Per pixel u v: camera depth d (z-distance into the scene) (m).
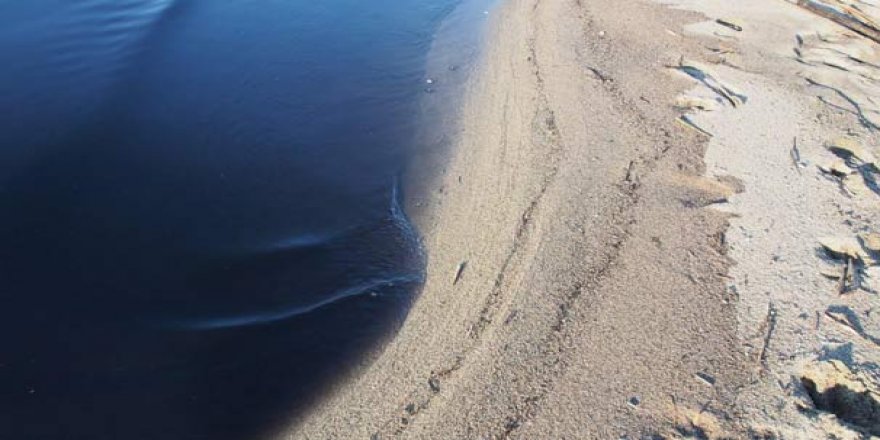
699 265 6.66
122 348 6.66
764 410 5.29
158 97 10.30
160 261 7.62
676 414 5.34
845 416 5.32
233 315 7.00
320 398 6.19
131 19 12.39
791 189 7.56
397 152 9.34
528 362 5.91
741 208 7.32
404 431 5.57
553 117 9.23
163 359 6.55
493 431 5.40
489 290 6.79
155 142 9.42
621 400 5.49
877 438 4.98
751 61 10.23
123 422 6.02
